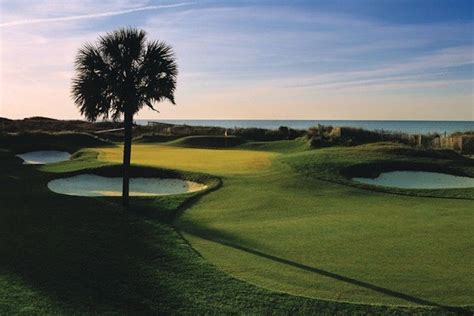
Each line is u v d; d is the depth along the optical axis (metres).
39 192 21.78
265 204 19.98
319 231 15.58
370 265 12.02
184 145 49.38
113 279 10.90
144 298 9.88
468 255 12.85
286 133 58.59
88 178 26.09
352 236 14.90
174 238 14.64
